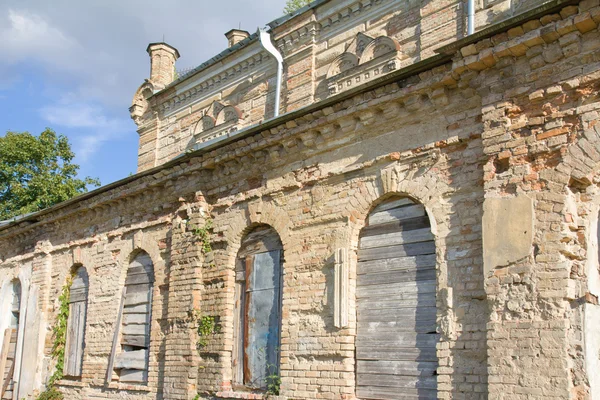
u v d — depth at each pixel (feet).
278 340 33.94
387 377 28.45
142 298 44.52
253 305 35.94
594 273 23.08
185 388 37.11
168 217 42.78
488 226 24.76
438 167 28.17
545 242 23.12
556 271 22.59
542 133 24.20
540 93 24.32
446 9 43.16
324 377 30.45
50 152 99.86
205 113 62.44
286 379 32.09
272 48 53.93
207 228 39.24
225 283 37.19
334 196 32.27
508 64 25.45
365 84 30.12
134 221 46.24
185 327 38.50
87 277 50.83
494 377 23.15
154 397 39.99
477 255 25.86
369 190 30.73
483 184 26.27
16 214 92.68
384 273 29.76
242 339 36.04
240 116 57.26
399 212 29.78
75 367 49.34
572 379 21.65
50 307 53.72
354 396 29.43
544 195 23.62
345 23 50.55
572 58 23.71
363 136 31.55
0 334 59.06
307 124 33.30
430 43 43.55
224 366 35.94
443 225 27.35
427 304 27.76
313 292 32.04
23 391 52.08
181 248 40.27
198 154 39.50
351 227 31.09
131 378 43.34
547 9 23.50
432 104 28.68
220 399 35.47
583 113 23.26
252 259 36.65
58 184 97.91
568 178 23.17
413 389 27.40
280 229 34.68
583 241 22.88
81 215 51.44
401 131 29.99
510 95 25.27
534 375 22.16
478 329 25.11
